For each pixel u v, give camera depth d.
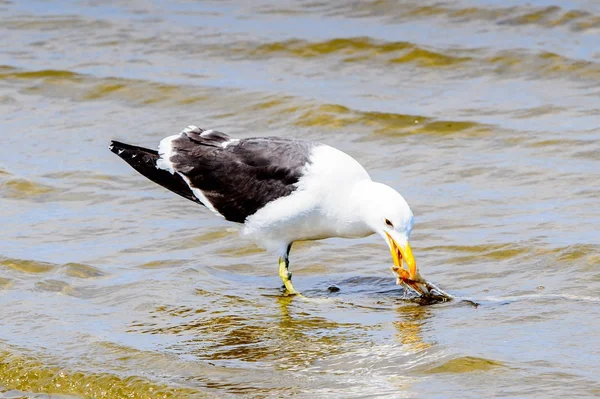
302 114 18.70
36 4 25.22
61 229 14.43
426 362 10.10
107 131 18.52
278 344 10.84
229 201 12.92
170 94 20.00
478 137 17.44
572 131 17.20
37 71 21.09
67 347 10.79
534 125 17.62
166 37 22.84
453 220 14.32
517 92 19.34
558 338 10.50
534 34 21.64
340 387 9.69
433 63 20.92
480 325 11.04
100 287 12.52
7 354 10.62
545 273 12.42
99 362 10.43
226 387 9.77
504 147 16.94
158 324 11.46
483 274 12.61
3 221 14.73
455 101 19.05
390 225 12.05
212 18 23.78
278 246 12.89
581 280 12.07
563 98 18.86
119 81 20.48
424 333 10.95
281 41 22.00
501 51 20.89
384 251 13.69
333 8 23.77
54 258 13.39
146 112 19.48
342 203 12.34
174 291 12.36
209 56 21.91
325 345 10.78
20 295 12.28
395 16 23.03
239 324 11.47
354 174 12.38
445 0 23.16
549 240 13.21
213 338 11.05
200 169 13.15
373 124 18.16
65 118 19.20
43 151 17.47
